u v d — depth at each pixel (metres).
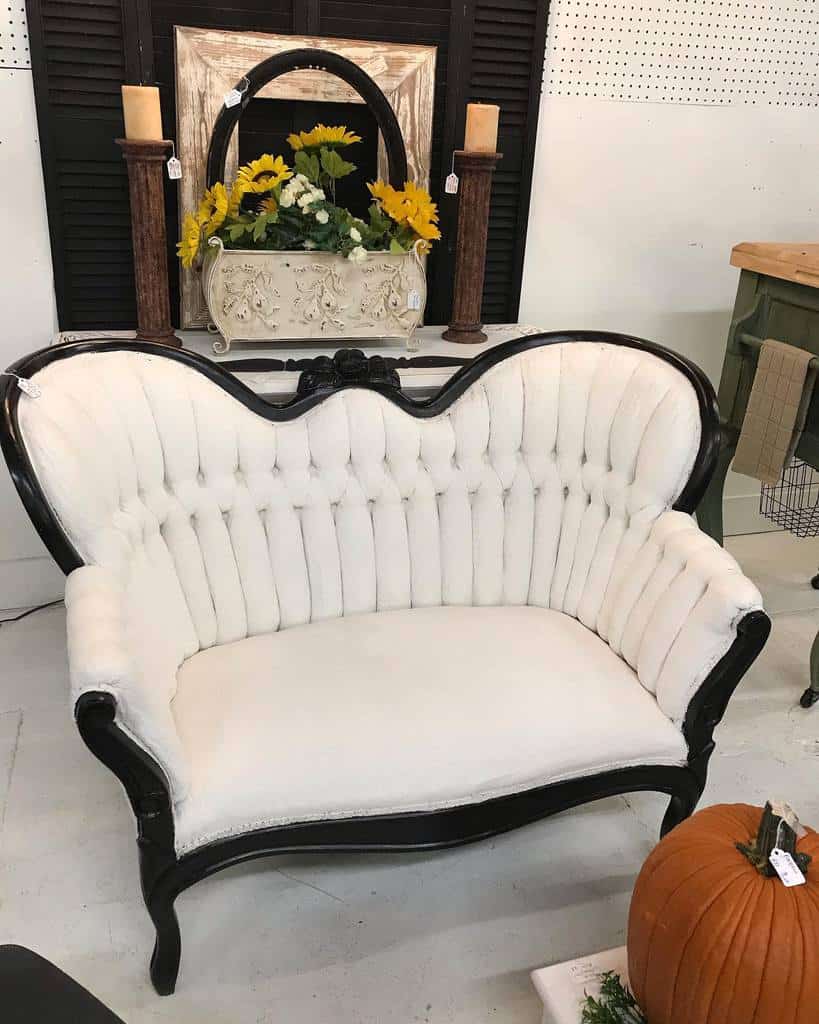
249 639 1.66
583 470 1.78
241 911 1.58
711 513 2.44
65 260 2.09
